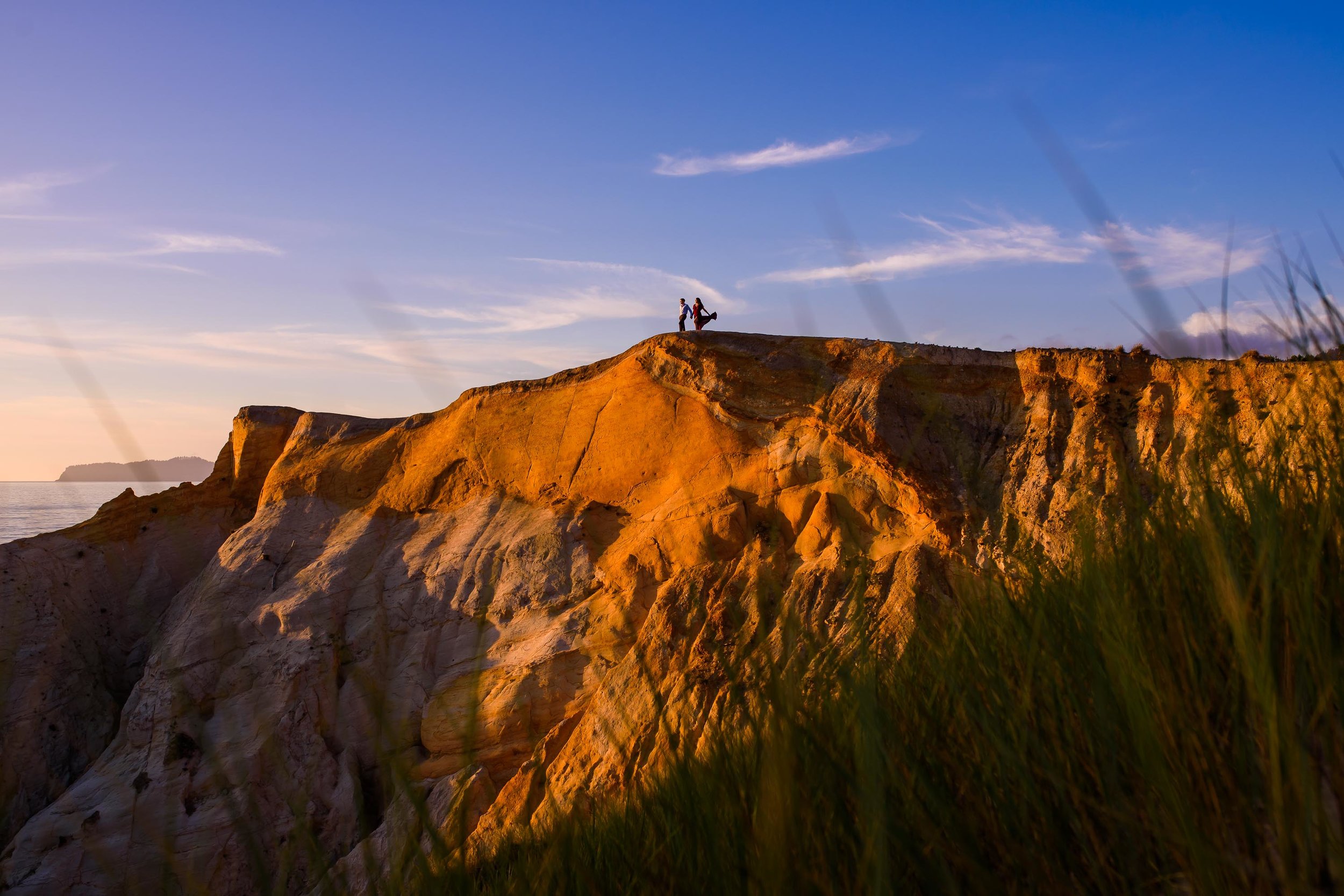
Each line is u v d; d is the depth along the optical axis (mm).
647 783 2811
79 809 27688
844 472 29734
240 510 45719
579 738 18766
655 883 2533
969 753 2586
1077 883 2129
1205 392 3482
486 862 2410
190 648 32250
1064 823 2275
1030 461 28797
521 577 32625
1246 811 2031
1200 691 2346
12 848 26859
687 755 2531
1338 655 2211
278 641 32656
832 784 2158
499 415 39844
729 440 33094
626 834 2758
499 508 36812
